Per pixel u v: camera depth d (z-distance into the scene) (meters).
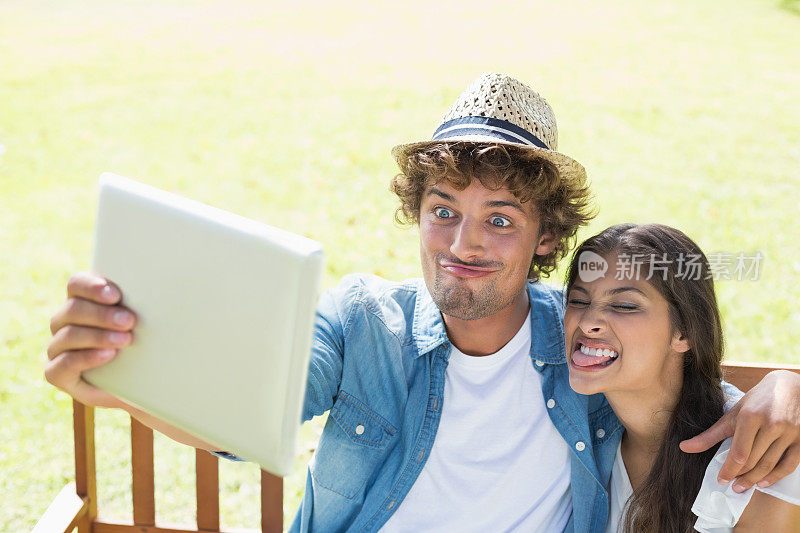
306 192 5.74
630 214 4.84
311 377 1.50
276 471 1.03
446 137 1.51
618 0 11.43
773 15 10.12
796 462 1.28
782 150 5.88
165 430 1.35
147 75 8.58
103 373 1.12
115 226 1.08
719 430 1.35
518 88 1.54
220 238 1.01
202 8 11.59
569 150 6.05
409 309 1.67
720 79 7.68
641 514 1.47
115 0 12.12
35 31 10.31
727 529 1.38
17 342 3.93
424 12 11.26
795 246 4.37
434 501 1.58
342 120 7.18
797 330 3.71
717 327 1.46
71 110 7.54
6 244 5.18
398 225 1.80
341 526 1.64
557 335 1.61
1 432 3.12
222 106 7.65
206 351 1.03
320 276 0.97
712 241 4.44
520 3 11.54
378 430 1.59
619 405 1.49
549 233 1.61
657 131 6.42
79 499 1.84
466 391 1.59
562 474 1.58
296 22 10.78
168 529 1.86
